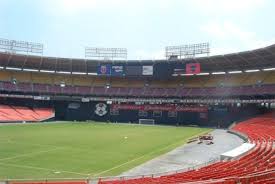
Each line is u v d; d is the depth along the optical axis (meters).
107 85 93.00
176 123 85.56
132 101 89.50
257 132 52.47
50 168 29.58
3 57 83.00
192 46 88.31
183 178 20.98
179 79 91.25
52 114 88.75
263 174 18.58
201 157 36.78
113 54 92.56
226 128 75.12
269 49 64.50
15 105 88.00
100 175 27.62
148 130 66.62
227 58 75.69
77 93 89.88
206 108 82.62
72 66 90.75
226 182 16.81
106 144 44.78
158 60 86.06
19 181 22.86
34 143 43.84
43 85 88.94
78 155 36.28
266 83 74.25
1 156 34.22
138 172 29.05
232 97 78.00
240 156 32.34
